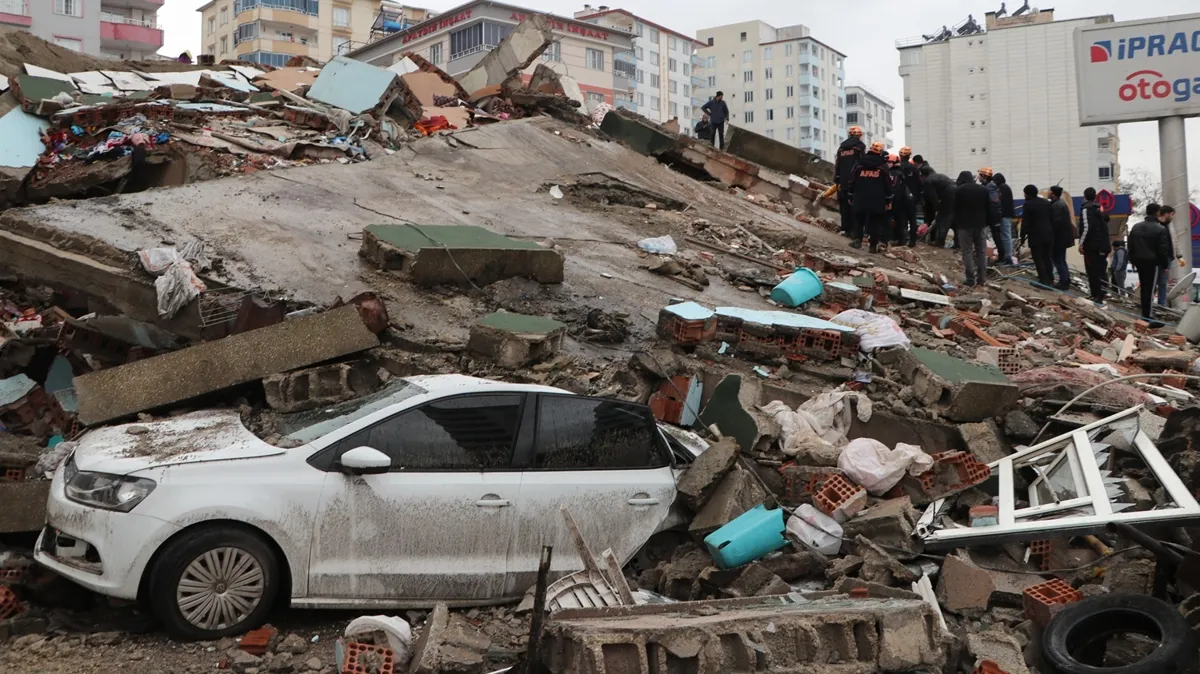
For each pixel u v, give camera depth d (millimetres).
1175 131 19500
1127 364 11414
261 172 14641
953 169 80875
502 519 6051
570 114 22844
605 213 16391
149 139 15391
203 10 80875
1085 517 6148
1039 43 77562
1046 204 17312
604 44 73812
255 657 5328
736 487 6793
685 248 14969
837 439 8141
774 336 9758
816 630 4906
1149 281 16266
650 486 6547
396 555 5863
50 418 8859
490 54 23016
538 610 4668
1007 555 6477
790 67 104000
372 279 10820
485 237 11914
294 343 8500
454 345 9211
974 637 5246
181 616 5457
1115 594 5254
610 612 5172
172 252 9969
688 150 22172
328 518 5715
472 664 4914
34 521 6773
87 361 9508
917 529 6562
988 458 7953
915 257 17719
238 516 5527
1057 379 9172
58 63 20969
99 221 11375
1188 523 5883
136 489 5484
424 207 14320
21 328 9648
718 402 8133
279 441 6035
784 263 15133
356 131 17516
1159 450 6895
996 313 14492
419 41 67562
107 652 5402
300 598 5676
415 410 6078
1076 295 17500
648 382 8711
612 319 10492
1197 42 19094
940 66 81438
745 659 4734
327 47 76312
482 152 18047
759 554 6406
